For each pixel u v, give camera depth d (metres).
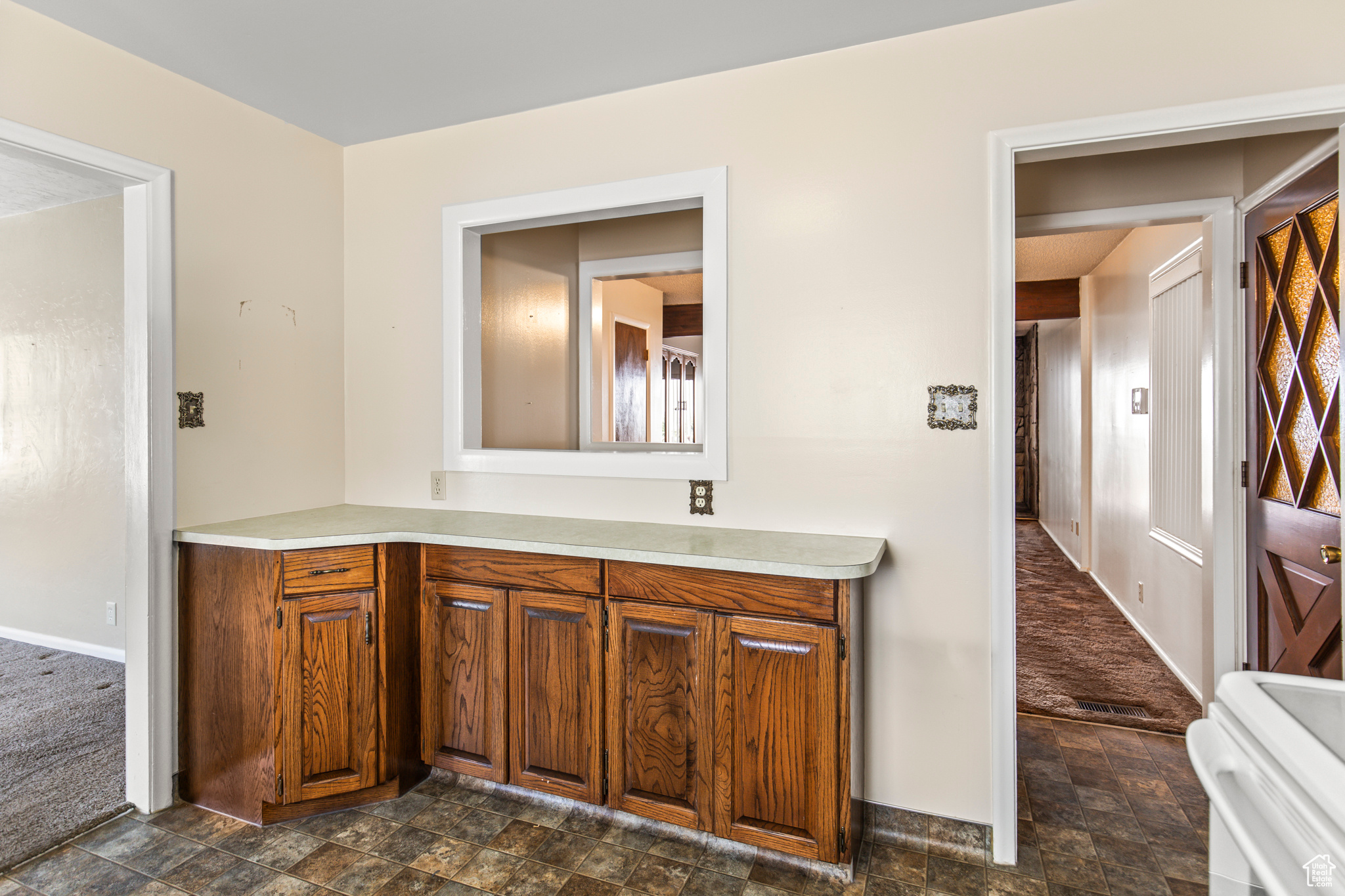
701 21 1.83
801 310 2.02
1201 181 2.36
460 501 2.50
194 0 1.70
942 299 1.88
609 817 1.98
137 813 2.01
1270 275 2.19
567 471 2.31
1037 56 1.78
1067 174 2.45
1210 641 2.51
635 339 4.06
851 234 1.97
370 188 2.62
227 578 1.97
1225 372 2.41
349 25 1.84
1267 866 0.63
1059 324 6.12
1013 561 1.83
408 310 2.57
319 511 2.47
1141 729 2.57
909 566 1.92
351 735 2.00
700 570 1.75
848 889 1.69
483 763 2.03
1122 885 1.71
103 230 3.14
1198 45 1.65
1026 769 2.28
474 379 2.56
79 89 1.83
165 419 2.02
